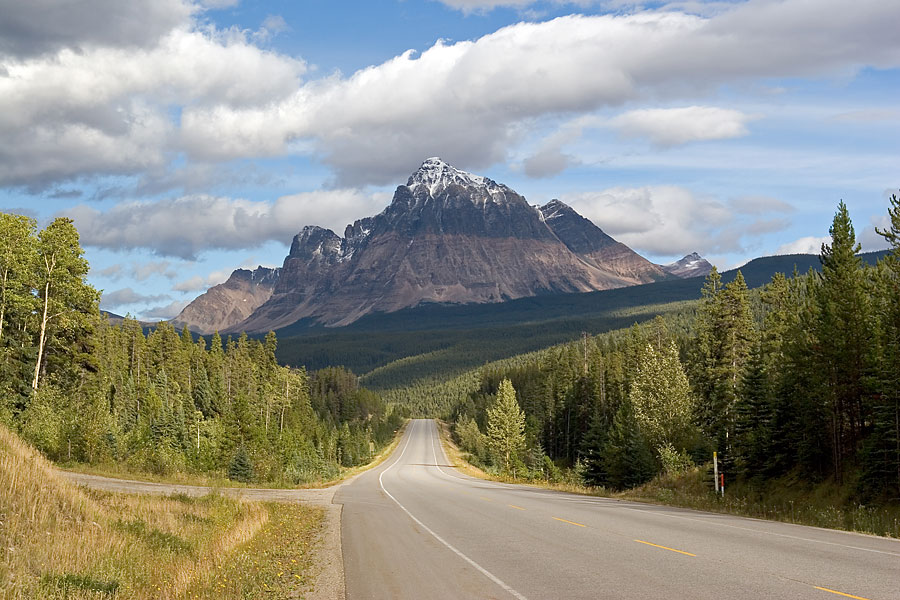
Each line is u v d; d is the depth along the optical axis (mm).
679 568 11484
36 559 12398
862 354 32250
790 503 32219
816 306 38375
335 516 25016
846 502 29188
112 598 10984
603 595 9586
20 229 44719
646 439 53719
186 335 113188
